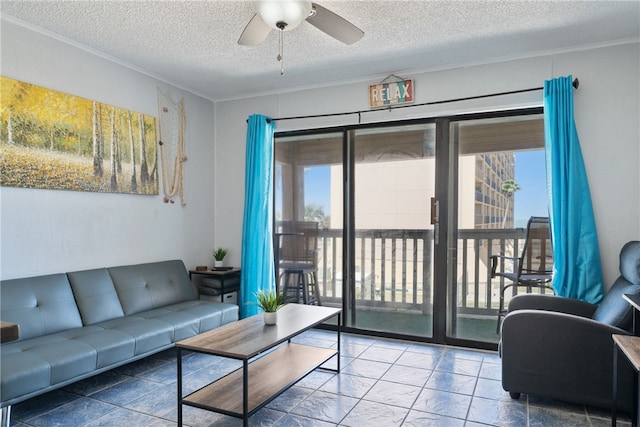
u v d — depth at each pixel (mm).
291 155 4309
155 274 3611
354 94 3932
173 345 2982
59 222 3014
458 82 3533
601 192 3064
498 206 3467
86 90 3191
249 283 4125
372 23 2773
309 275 4234
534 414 2342
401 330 3830
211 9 2586
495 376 2889
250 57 3385
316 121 4090
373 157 3922
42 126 2865
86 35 2971
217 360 3238
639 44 2994
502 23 2777
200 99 4402
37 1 2479
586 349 2303
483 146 3512
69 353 2312
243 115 4461
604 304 2635
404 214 3812
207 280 4184
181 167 4125
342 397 2557
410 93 3670
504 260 3451
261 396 2186
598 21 2746
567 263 3021
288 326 2520
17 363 2107
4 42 2670
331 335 3908
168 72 3738
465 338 3588
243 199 4465
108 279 3236
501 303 3479
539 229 3305
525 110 3359
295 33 2926
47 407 2412
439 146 3631
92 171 3205
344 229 4039
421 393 2615
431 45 3139
